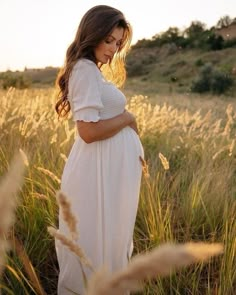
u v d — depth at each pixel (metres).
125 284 0.40
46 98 10.79
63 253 2.65
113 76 3.22
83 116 2.40
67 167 2.64
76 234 1.08
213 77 32.72
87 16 2.48
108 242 2.57
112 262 2.65
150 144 6.65
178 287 2.66
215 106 14.17
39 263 3.04
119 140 2.56
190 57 58.12
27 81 31.12
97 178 2.53
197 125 6.43
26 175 3.69
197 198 3.91
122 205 2.59
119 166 2.56
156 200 3.62
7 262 2.44
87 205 2.55
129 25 2.56
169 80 50.56
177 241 3.13
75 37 2.54
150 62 63.22
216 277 2.96
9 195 0.38
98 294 0.40
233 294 2.54
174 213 3.78
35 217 3.18
